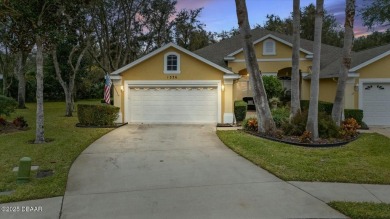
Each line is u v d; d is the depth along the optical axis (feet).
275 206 17.49
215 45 86.12
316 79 36.32
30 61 118.42
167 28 104.63
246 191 19.98
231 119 53.57
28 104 105.19
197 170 25.04
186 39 118.01
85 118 50.52
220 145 35.42
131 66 53.88
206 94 54.24
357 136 40.65
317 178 22.52
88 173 24.34
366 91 51.83
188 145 35.53
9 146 33.96
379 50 53.88
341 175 23.20
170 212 16.84
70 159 28.45
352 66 52.08
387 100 51.70
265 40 73.61
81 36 69.26
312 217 16.06
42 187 20.72
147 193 19.80
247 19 40.52
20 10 32.63
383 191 19.99
